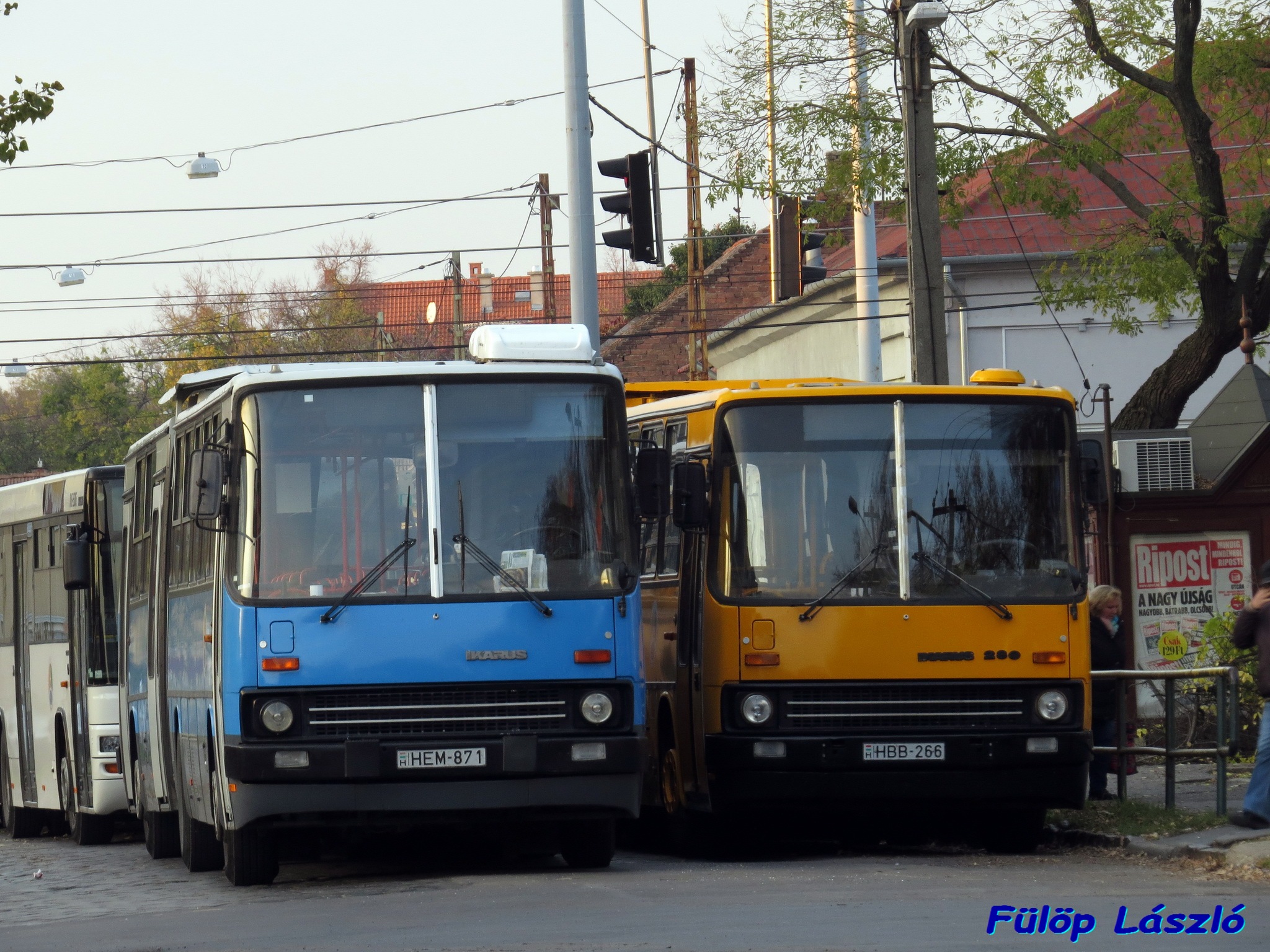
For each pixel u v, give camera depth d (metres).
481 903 34.41
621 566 39.66
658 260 67.50
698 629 45.00
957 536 44.03
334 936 30.34
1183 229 82.31
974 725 43.19
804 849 49.16
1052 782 43.03
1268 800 42.22
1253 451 66.12
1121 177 119.94
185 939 31.17
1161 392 81.38
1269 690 41.75
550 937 28.91
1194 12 77.06
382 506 39.00
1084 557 44.41
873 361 91.31
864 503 44.16
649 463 40.03
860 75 79.88
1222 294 79.81
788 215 80.62
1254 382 72.75
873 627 43.28
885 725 43.12
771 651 43.31
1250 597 66.25
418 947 28.27
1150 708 66.06
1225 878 37.00
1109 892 34.12
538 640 38.72
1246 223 79.56
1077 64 79.50
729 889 35.84
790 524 44.16
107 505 63.31
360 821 37.97
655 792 49.97
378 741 37.81
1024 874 38.25
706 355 142.38
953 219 82.62
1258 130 82.75
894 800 42.72
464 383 39.84
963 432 44.62
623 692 39.25
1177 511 66.62
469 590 38.75
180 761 46.38
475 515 39.22
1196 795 51.72
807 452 44.47
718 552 44.28
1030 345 116.75
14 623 72.50
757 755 42.81
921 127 61.88
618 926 30.14
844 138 79.69
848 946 27.16
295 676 37.91
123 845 65.50
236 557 38.69
